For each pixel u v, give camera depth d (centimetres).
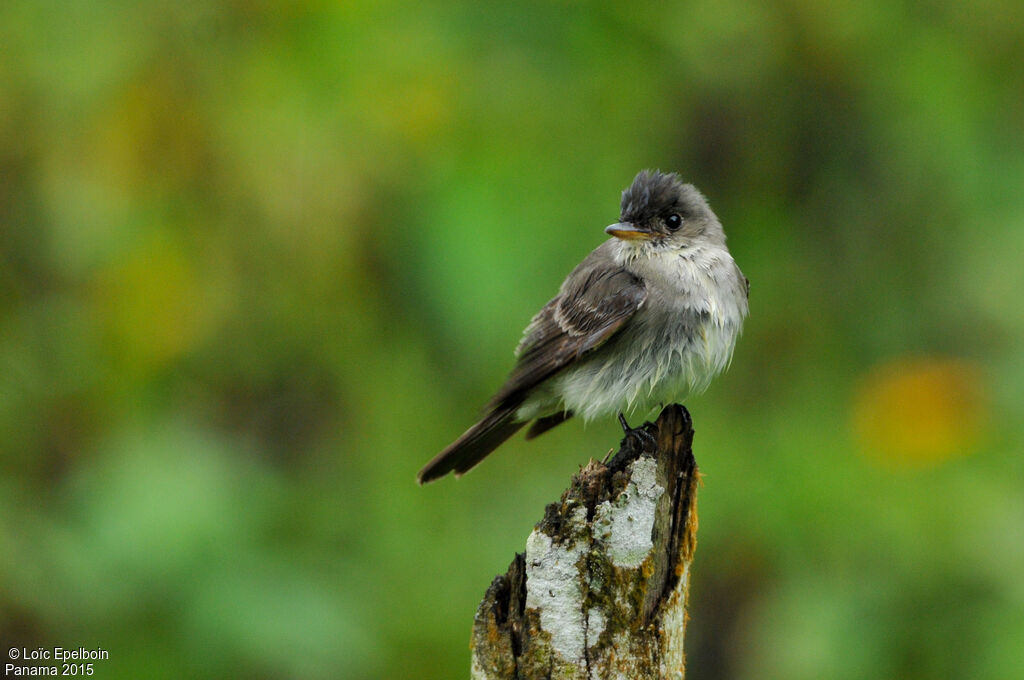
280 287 1059
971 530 1030
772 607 1057
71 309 1075
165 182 1027
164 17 1031
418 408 1162
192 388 1106
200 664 909
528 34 1075
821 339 1198
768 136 1177
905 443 1079
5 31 1030
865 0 1138
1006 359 1095
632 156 1123
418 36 1056
